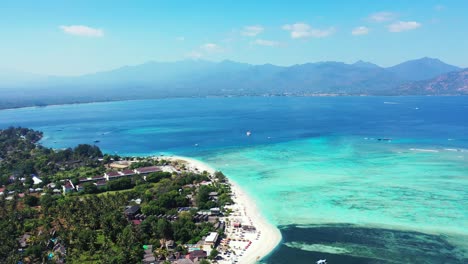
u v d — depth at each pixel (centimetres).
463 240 14800
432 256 13650
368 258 13625
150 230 15775
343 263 13325
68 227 16088
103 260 13138
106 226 15775
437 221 16650
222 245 14838
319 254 13988
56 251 14150
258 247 14650
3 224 16150
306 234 15712
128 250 13762
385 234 15512
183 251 14262
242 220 17412
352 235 15512
